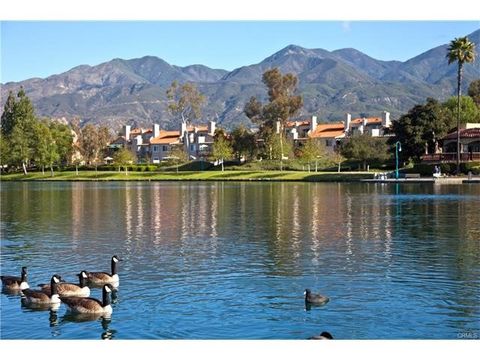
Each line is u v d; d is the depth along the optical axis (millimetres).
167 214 58406
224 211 60594
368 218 52688
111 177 156375
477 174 117000
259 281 28375
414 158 137125
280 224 49156
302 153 154125
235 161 176375
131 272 30734
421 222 49344
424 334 21062
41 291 25203
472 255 34344
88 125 198000
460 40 118438
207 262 33031
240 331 21375
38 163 173125
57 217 56906
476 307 23953
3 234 44969
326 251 36062
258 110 195625
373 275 29438
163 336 21016
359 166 149500
